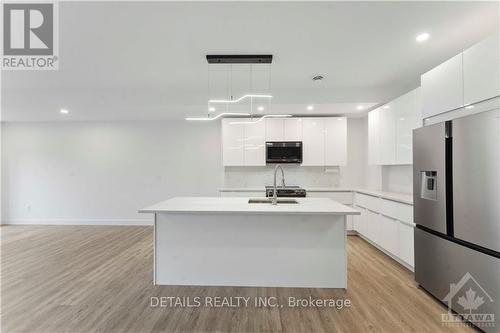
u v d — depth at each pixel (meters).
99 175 5.59
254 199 3.18
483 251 1.90
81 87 4.02
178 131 5.56
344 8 1.99
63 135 5.58
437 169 2.30
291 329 2.00
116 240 4.40
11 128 5.58
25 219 5.60
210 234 2.73
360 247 4.04
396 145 3.54
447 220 2.20
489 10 2.02
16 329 1.99
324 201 3.03
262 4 1.94
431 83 2.53
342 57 2.88
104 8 1.97
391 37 2.44
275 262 2.70
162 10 2.01
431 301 2.40
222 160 5.18
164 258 2.75
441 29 2.30
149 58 2.91
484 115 1.86
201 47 2.64
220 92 4.07
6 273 3.03
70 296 2.50
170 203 2.86
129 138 5.57
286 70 3.28
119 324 2.06
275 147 4.88
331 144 4.96
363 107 4.34
